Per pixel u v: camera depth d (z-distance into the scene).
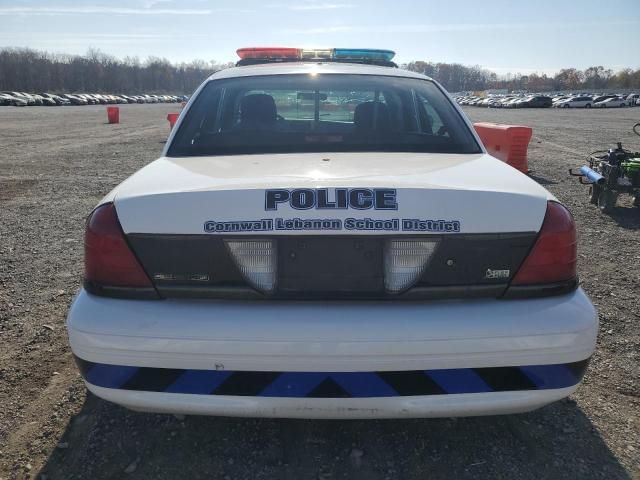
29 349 3.15
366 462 2.21
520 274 1.86
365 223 1.79
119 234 1.87
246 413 1.85
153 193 1.89
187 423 2.45
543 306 1.86
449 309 1.83
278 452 2.27
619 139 17.67
